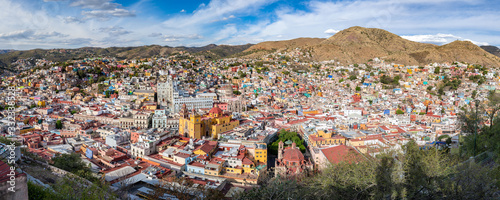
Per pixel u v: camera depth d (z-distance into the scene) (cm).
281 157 15912
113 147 17000
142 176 12644
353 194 7062
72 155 12850
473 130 11744
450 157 8381
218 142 17562
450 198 6081
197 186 11794
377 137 17788
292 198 8012
